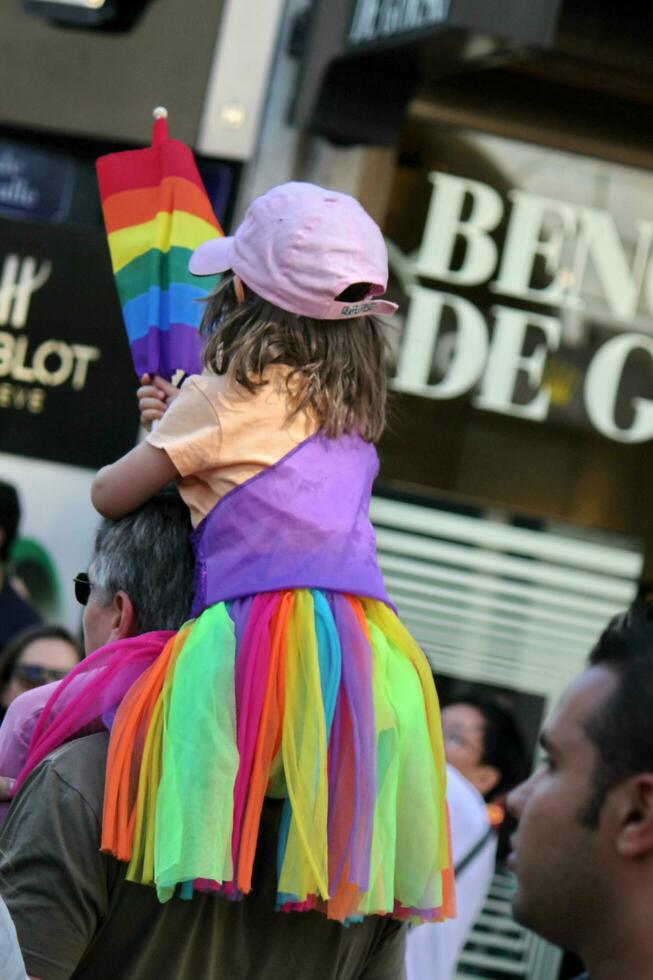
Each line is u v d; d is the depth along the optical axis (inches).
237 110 288.8
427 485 291.6
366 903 104.0
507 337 295.4
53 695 108.2
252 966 107.8
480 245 295.4
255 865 107.7
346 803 104.7
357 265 111.4
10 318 293.1
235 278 114.7
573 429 295.7
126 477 111.7
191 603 111.4
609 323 297.0
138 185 130.0
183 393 111.8
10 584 284.4
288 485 109.2
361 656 107.7
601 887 81.3
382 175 286.8
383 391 117.0
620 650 83.5
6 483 288.0
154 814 101.2
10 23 299.4
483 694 287.7
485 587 291.4
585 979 91.4
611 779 80.7
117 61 295.1
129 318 127.0
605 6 264.5
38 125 298.4
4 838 103.2
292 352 111.2
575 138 296.8
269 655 105.5
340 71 275.7
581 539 294.2
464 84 294.2
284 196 114.0
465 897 181.0
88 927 101.0
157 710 104.5
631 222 298.0
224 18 291.0
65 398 290.7
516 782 244.5
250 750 103.6
